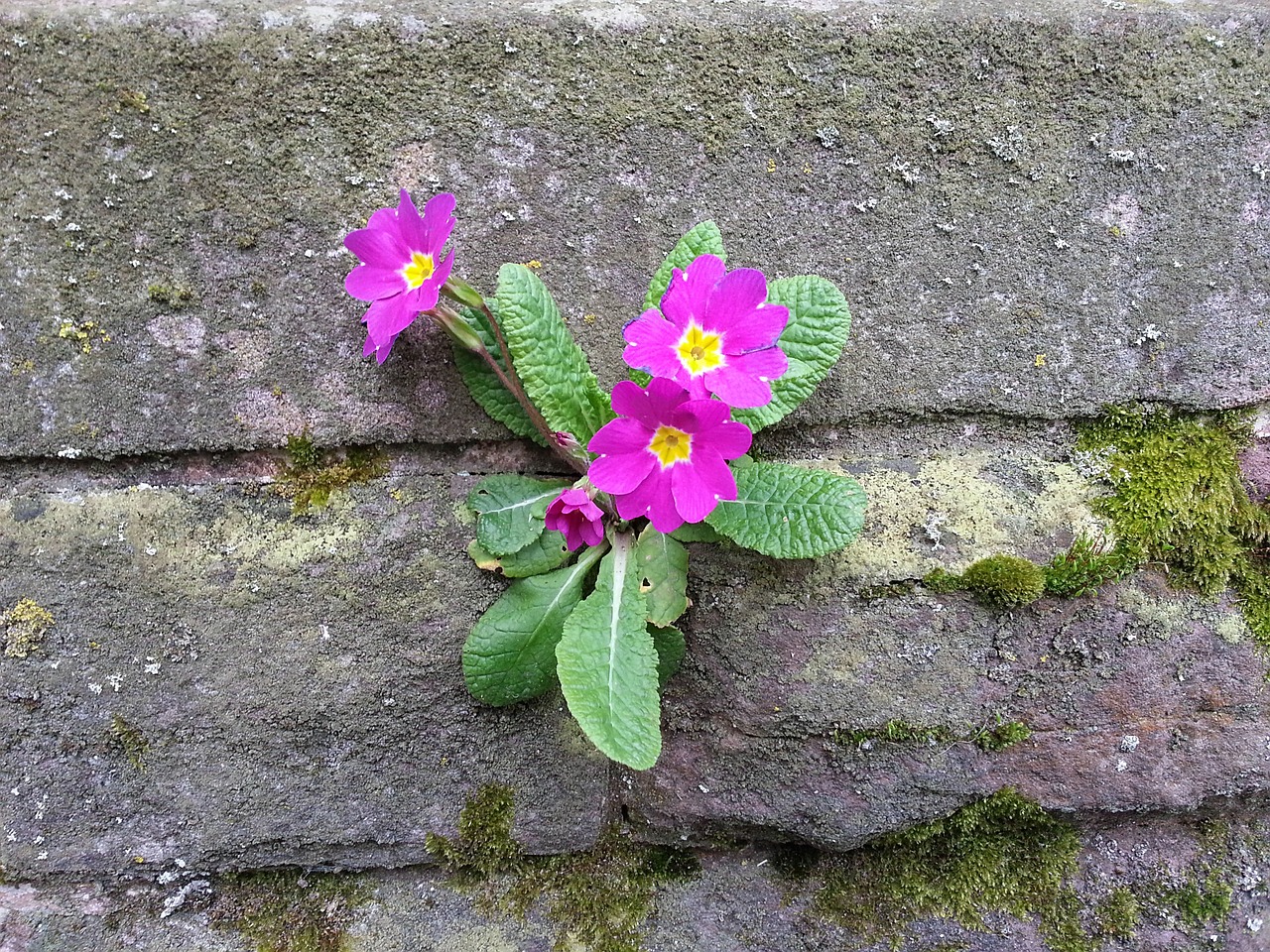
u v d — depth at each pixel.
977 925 0.23
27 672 0.21
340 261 0.20
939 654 0.22
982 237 0.21
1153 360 0.21
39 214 0.20
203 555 0.21
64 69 0.19
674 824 0.23
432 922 0.23
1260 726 0.22
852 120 0.21
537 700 0.23
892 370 0.21
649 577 0.21
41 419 0.21
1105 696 0.22
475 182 0.20
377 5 0.20
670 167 0.21
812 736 0.22
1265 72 0.21
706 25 0.20
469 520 0.22
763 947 0.23
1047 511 0.22
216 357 0.21
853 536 0.19
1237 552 0.22
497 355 0.21
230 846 0.23
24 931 0.23
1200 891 0.23
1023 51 0.20
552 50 0.20
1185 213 0.21
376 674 0.22
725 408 0.18
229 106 0.20
